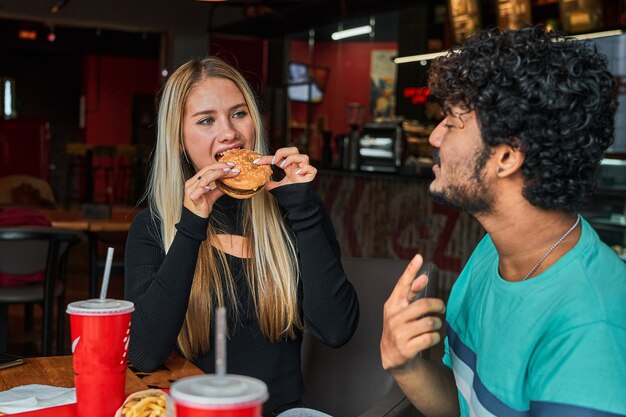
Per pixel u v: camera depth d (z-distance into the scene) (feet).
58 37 56.95
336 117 35.76
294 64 36.47
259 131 6.36
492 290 3.81
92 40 57.57
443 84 3.58
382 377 6.45
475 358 4.05
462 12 22.59
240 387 2.61
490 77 3.43
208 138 6.07
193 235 5.49
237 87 6.22
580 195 3.46
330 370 6.64
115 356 4.02
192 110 6.06
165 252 5.96
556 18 21.75
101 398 4.02
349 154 27.14
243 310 5.92
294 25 33.58
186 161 6.37
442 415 4.56
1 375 4.96
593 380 3.15
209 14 37.78
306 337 6.79
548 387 3.28
